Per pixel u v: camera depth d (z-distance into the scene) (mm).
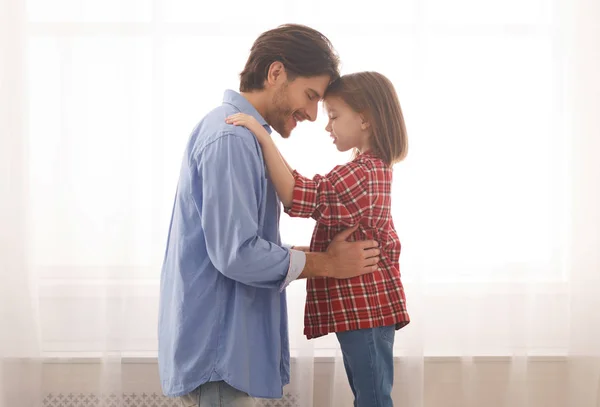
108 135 2197
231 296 1495
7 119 2162
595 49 2221
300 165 2191
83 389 2258
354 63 2213
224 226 1411
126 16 2180
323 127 2189
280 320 1631
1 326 2186
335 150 2195
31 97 2213
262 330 1525
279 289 1517
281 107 1612
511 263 2244
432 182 2244
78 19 2188
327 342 2262
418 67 2188
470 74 2236
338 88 1772
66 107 2191
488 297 2256
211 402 1474
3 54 2154
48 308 2242
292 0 2193
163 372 1550
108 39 2191
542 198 2250
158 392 2246
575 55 2225
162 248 2219
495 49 2234
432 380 2281
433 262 2258
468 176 2242
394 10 2211
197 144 1486
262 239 1471
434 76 2236
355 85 1751
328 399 2260
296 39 1573
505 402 2273
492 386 2279
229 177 1417
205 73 2207
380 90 1758
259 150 1489
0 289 2182
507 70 2234
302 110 1635
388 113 1758
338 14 2207
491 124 2236
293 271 1499
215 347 1468
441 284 2262
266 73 1584
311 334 1696
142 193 2223
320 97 1643
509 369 2264
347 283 1677
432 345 2275
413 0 2191
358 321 1662
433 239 2254
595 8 2215
